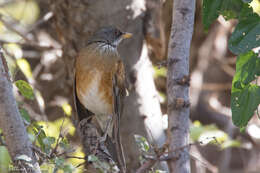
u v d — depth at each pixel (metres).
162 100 12.61
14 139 6.32
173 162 5.93
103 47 9.72
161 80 13.50
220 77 15.59
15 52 11.46
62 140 7.23
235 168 16.55
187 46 6.23
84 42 9.91
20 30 12.23
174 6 6.34
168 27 11.73
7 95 6.30
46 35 12.95
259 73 6.80
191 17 6.29
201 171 13.34
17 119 6.36
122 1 9.64
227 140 11.77
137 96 9.50
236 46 6.59
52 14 10.65
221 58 14.41
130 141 9.28
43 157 6.77
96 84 9.80
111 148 9.33
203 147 15.05
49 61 12.74
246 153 15.12
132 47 9.70
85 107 10.25
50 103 12.09
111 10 9.65
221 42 14.26
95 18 9.70
